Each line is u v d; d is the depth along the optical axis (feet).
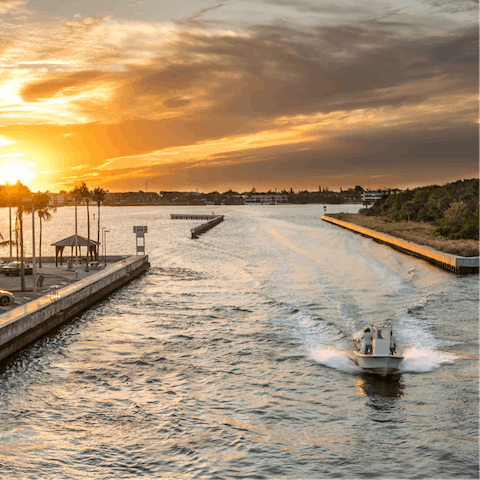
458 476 73.20
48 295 167.94
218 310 171.83
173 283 230.48
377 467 75.56
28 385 106.22
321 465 76.07
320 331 142.82
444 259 257.34
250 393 101.81
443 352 123.95
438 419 90.33
